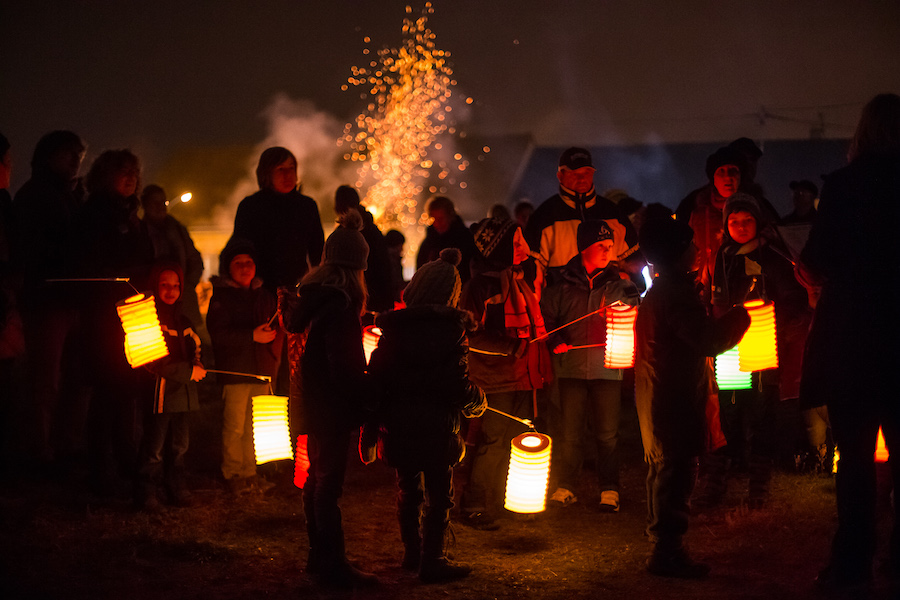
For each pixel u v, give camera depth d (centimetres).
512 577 477
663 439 474
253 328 650
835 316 426
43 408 661
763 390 600
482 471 583
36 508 577
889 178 419
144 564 489
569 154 678
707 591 447
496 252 585
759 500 589
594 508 624
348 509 626
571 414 625
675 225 482
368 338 577
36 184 647
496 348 573
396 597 445
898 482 424
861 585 416
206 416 895
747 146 727
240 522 582
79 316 637
